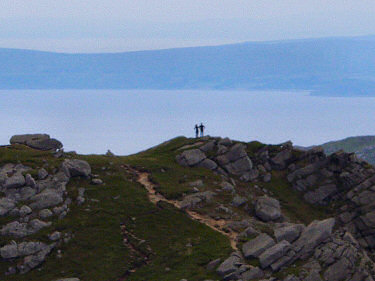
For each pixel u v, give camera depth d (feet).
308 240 405.18
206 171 618.85
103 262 421.59
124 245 443.32
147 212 490.08
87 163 538.88
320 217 602.03
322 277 376.48
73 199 494.18
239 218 502.79
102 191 516.32
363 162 649.20
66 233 449.06
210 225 481.05
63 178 515.09
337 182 635.66
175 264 411.95
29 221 458.09
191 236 455.63
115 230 460.55
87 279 405.18
